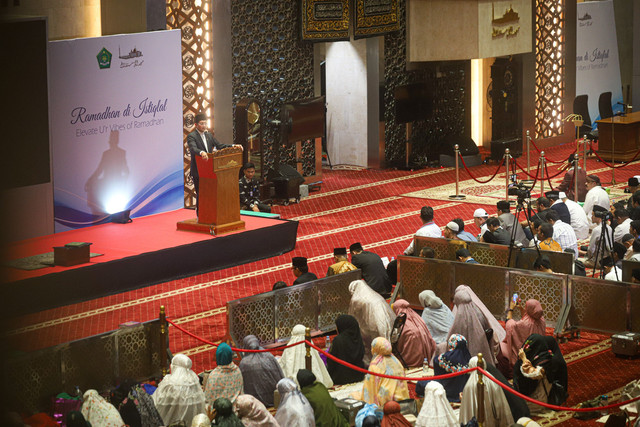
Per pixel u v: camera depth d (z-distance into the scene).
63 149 11.41
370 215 14.27
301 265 9.30
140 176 12.45
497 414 6.57
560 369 7.19
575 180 13.95
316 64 16.38
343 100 18.06
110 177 12.04
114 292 10.39
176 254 10.94
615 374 7.91
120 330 7.39
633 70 21.36
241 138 14.70
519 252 9.73
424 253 9.74
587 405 7.14
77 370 7.12
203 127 11.66
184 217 12.55
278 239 12.10
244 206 13.14
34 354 6.79
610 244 9.85
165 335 7.62
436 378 6.74
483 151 19.70
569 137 20.64
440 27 17.52
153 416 6.48
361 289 8.52
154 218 12.48
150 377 7.66
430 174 17.52
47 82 10.69
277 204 15.09
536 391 7.19
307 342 7.39
